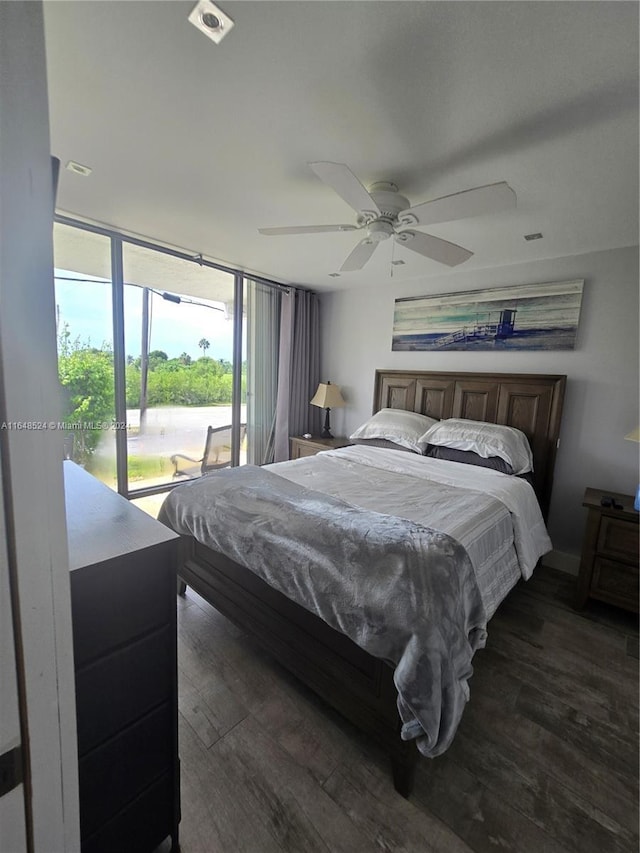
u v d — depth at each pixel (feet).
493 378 10.34
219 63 3.90
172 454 12.26
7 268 1.45
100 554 2.87
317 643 5.21
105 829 3.11
